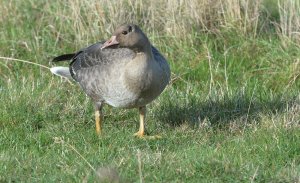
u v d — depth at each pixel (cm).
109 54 1159
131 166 1015
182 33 1546
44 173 1015
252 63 1488
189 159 1030
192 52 1516
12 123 1254
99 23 1571
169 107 1295
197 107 1295
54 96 1332
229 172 990
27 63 1505
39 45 1552
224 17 1566
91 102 1324
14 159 1055
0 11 1616
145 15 1588
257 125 1209
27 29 1596
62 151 1098
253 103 1301
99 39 1562
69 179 984
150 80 1120
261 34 1562
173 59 1507
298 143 1085
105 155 1074
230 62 1482
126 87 1126
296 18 1533
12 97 1319
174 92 1359
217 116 1267
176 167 1011
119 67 1129
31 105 1302
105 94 1167
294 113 1222
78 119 1272
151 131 1237
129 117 1305
